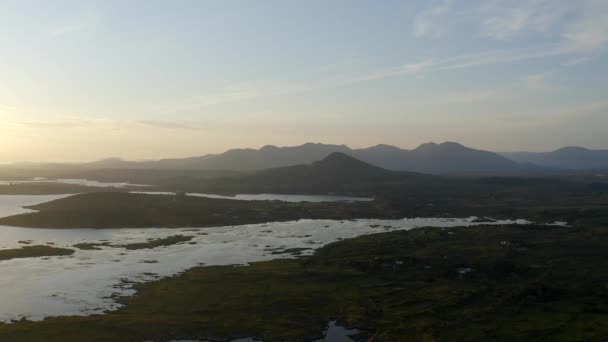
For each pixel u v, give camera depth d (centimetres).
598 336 7825
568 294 10212
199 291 11038
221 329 8788
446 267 13000
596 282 11188
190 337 8450
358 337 8531
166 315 9412
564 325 8388
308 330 8825
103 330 8500
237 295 10744
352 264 13525
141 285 11581
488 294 10544
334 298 10581
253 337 8525
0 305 9938
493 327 8456
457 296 10312
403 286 11388
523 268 12581
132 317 9219
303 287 11375
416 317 9212
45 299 10369
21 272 12706
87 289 11150
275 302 10294
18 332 8244
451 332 8306
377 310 9744
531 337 7950
